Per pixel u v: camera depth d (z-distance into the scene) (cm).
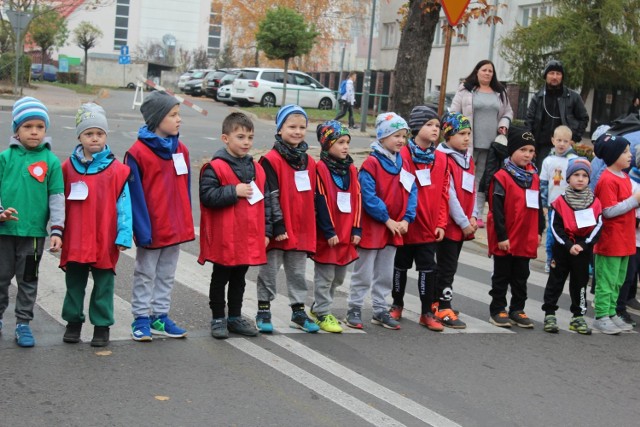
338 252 668
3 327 616
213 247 627
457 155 729
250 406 496
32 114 565
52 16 5594
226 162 626
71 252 570
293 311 674
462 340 681
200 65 8250
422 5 1606
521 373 605
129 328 636
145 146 604
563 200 725
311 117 3428
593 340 717
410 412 507
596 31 2589
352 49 6512
